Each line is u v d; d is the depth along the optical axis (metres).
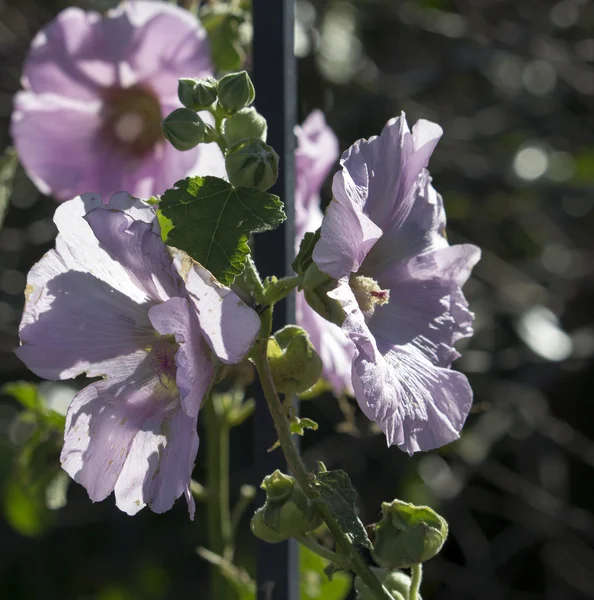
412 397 0.69
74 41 0.90
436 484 1.44
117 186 0.91
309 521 0.69
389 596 0.69
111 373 0.69
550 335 1.38
